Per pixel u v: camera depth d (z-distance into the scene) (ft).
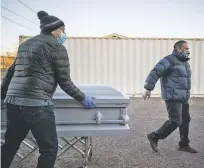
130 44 32.81
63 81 7.57
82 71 32.81
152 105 28.19
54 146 7.47
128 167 10.88
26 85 7.19
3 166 7.95
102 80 32.99
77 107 8.38
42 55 7.22
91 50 32.71
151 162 11.48
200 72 33.32
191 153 12.68
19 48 7.68
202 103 29.73
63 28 8.07
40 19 8.02
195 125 19.13
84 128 8.45
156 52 32.96
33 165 11.15
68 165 11.08
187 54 12.03
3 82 8.15
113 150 13.12
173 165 11.14
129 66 33.01
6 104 7.61
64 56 7.48
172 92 11.73
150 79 11.85
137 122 20.26
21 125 7.72
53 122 7.50
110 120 8.54
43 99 7.23
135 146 13.80
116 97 8.63
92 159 11.78
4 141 8.18
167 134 12.30
